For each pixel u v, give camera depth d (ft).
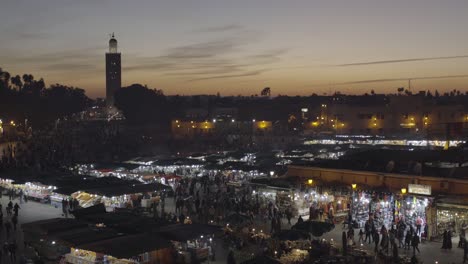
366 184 129.29
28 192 163.53
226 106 573.33
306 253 89.86
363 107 395.75
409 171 125.70
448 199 107.86
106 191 140.97
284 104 534.37
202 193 168.04
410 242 101.91
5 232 118.83
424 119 366.63
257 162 212.02
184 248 94.32
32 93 621.31
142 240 86.02
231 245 102.22
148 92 548.72
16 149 280.51
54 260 92.43
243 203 132.36
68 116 640.17
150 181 181.78
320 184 132.67
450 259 94.17
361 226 116.78
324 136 353.72
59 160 233.96
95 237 90.02
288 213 122.01
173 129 452.76
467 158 132.26
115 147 306.35
